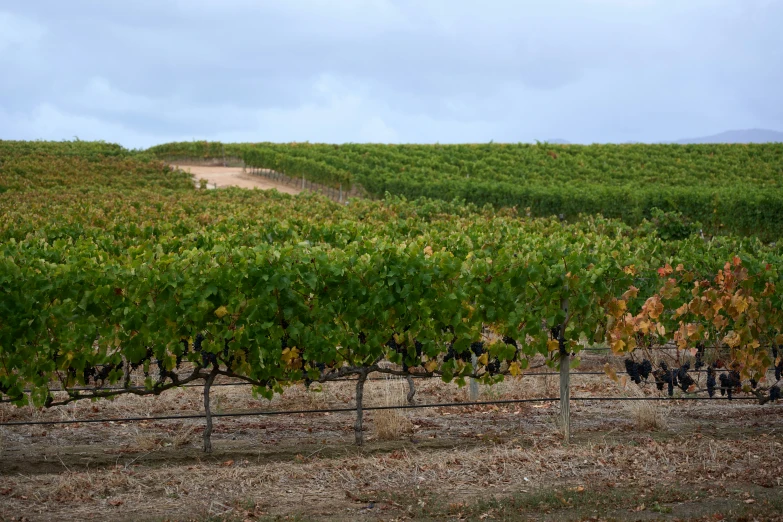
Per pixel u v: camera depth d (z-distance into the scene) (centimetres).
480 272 759
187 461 708
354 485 627
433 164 5269
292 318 730
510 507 571
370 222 1777
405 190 4059
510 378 1030
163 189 3691
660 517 545
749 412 884
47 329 714
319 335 738
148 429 820
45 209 2098
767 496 582
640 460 679
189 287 705
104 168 5050
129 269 713
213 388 991
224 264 713
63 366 725
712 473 641
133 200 2642
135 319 707
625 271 805
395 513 566
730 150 6150
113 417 860
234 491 615
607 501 580
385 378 1032
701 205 3169
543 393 968
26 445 755
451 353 792
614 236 1838
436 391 980
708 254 990
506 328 777
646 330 797
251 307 712
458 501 588
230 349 728
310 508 578
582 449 717
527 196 3519
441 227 1583
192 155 6656
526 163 5731
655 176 5056
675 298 894
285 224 1351
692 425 827
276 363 746
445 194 3859
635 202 3203
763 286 838
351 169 4819
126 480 637
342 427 830
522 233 1306
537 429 809
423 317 761
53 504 586
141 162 5400
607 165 5416
